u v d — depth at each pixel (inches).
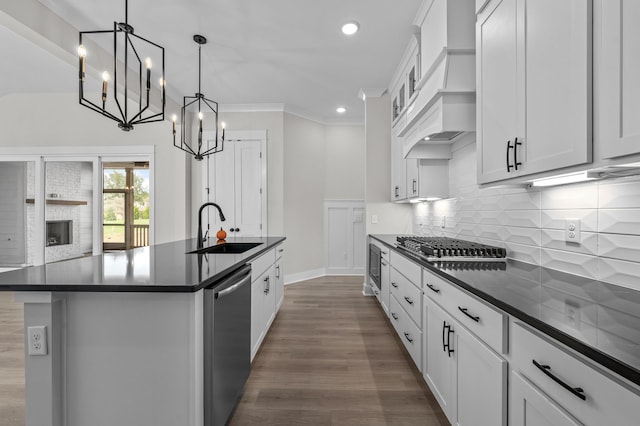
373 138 169.9
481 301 48.4
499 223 82.7
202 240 109.9
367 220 170.4
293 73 150.9
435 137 105.7
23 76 163.5
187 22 110.9
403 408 73.4
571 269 58.4
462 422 55.5
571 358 30.7
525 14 50.6
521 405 38.9
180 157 192.9
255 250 91.6
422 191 117.3
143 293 50.7
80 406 51.0
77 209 194.5
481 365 48.3
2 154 192.4
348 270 226.8
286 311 146.5
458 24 80.1
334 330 122.8
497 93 59.3
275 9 103.8
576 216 57.0
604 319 34.3
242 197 195.3
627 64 33.4
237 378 68.9
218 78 157.3
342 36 119.4
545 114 46.2
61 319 50.8
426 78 92.9
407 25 112.3
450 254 76.4
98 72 125.5
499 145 58.7
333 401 76.1
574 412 30.3
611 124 35.5
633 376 23.1
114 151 193.8
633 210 46.4
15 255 191.3
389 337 115.7
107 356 50.9
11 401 75.7
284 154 198.1
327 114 216.2
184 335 50.7
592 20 38.1
